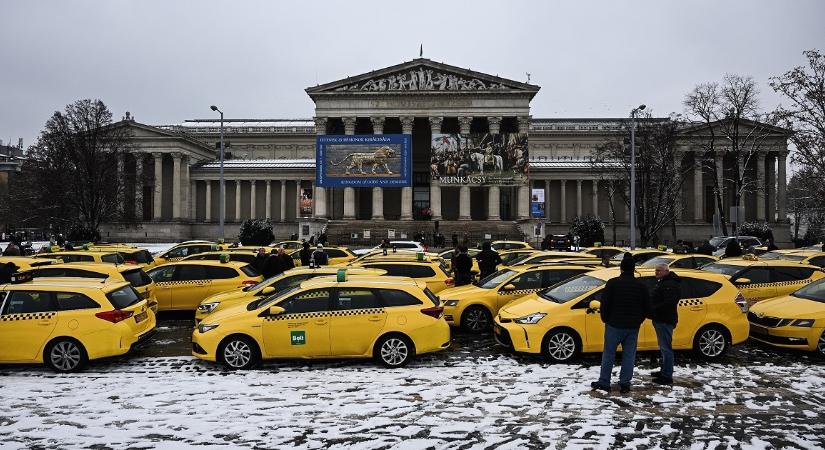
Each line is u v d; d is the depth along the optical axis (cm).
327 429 883
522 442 832
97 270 1677
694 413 956
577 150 10075
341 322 1270
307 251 2528
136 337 1304
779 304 1436
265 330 1262
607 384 1082
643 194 5394
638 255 2603
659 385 1116
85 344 1234
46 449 807
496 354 1402
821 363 1299
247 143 10656
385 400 1028
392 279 1398
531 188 8338
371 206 8225
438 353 1412
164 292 1933
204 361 1337
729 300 1341
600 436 854
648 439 842
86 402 1018
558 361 1306
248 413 957
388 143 5531
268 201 8444
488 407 988
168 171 8612
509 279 1716
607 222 7988
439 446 819
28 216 6738
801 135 3148
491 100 6950
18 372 1237
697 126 6631
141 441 834
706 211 7994
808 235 7312
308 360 1330
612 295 1077
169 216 8562
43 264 1812
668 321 1118
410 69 7038
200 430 877
